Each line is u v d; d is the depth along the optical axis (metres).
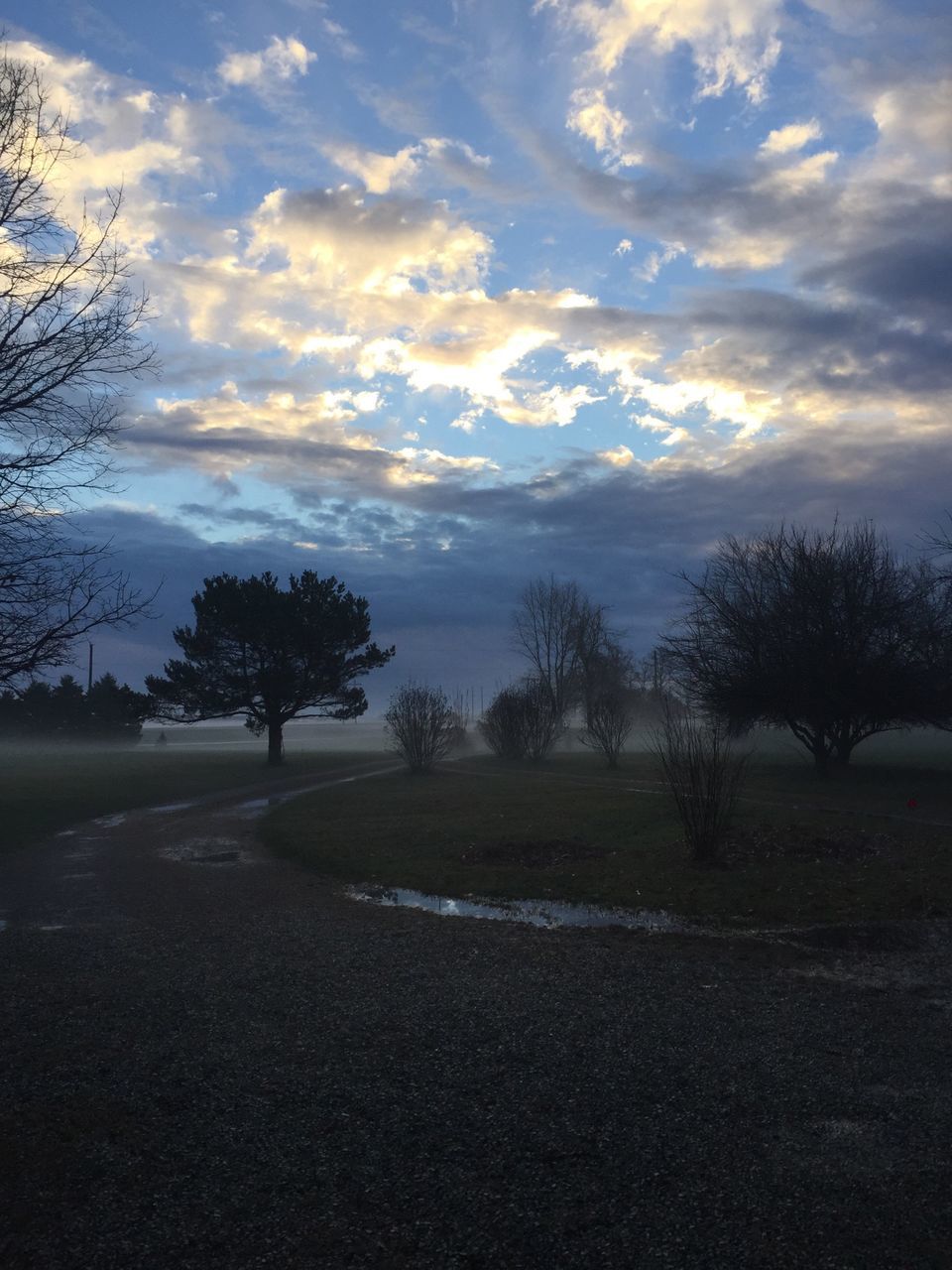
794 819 16.83
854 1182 3.77
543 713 40.19
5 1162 4.05
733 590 29.59
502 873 12.38
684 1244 3.32
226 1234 3.43
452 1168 3.94
